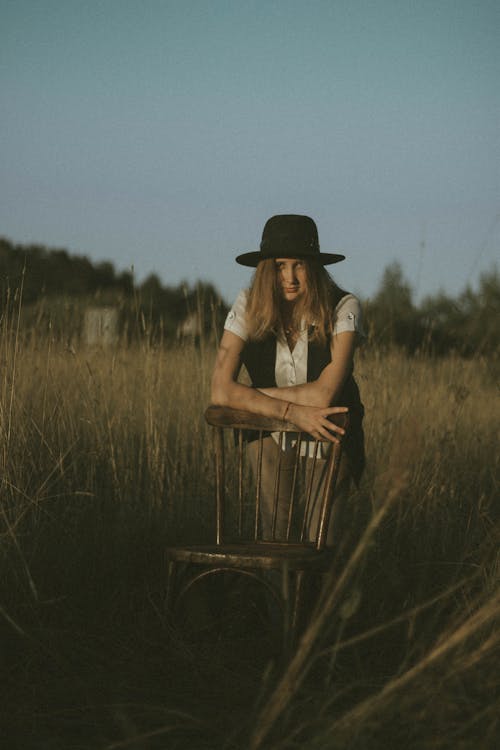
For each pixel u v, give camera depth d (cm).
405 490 455
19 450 453
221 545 332
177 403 562
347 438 346
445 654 271
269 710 243
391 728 237
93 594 376
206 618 341
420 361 620
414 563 414
